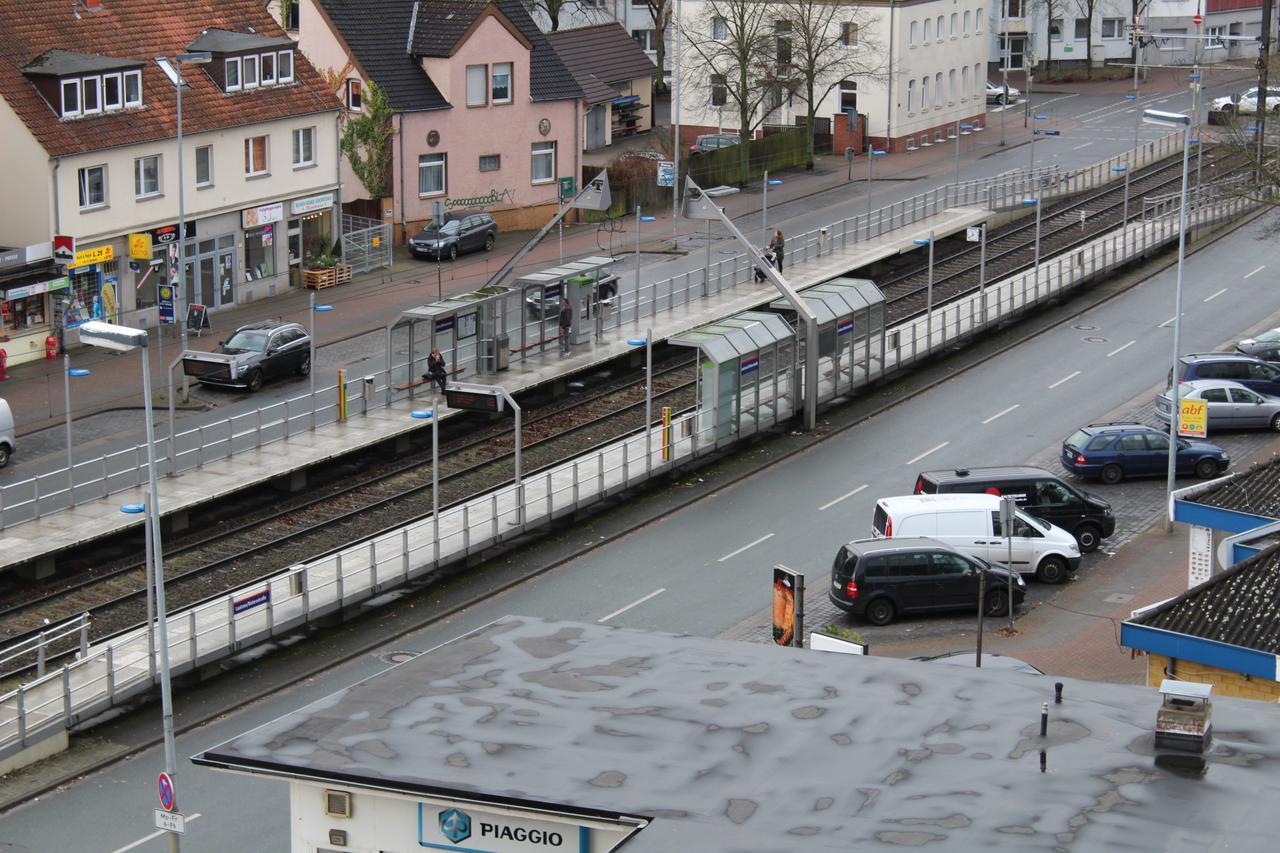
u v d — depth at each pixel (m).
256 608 60.38
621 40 160.00
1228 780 26.91
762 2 146.25
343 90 120.94
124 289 99.00
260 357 88.81
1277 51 140.62
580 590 66.38
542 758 28.45
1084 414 87.94
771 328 84.81
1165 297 110.31
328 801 28.41
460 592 66.19
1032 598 65.62
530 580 67.44
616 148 152.88
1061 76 192.75
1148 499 76.44
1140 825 25.50
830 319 87.88
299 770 28.27
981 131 166.75
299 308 105.75
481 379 90.06
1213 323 104.25
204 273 104.25
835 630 55.59
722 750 28.56
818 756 28.22
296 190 109.38
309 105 109.56
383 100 119.69
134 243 91.50
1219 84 184.50
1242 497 60.38
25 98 94.50
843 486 78.06
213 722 55.41
